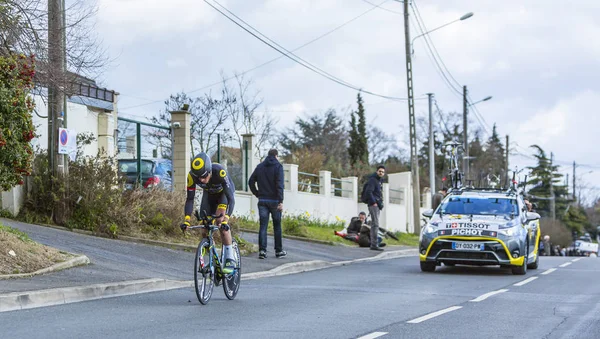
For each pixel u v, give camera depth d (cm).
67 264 1266
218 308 1020
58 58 1499
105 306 1007
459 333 842
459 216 1708
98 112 2067
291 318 936
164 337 781
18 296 976
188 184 1070
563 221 9975
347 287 1326
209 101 3709
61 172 1698
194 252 1664
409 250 2456
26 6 1448
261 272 1531
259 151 4353
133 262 1419
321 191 3353
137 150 2156
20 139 1289
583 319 961
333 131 6581
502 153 8350
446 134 7919
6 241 1249
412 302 1120
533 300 1166
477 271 1762
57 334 780
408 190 4294
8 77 1277
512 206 1759
